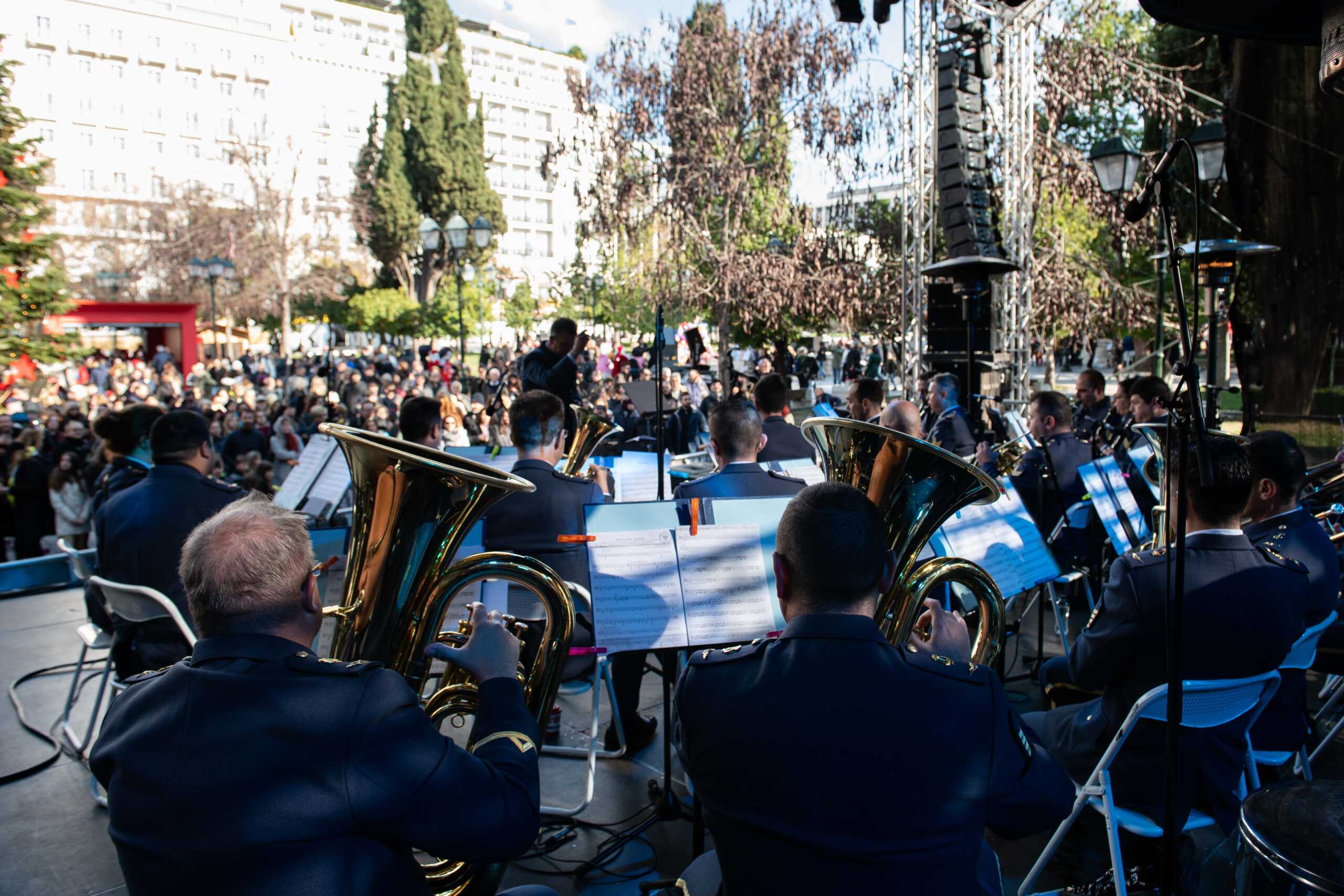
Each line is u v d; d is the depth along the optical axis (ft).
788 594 5.04
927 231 36.83
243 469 27.71
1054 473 13.61
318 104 211.00
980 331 31.63
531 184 254.68
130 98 182.29
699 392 49.06
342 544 15.60
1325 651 10.09
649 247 55.31
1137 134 51.01
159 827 4.11
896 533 7.50
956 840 4.43
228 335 115.14
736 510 8.37
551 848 9.50
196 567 4.52
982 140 31.55
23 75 170.50
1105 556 16.46
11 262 39.24
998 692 4.79
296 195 177.47
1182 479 6.07
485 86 243.81
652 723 12.03
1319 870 4.62
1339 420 18.57
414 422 11.76
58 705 13.88
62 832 10.18
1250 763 7.60
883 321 53.11
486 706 5.24
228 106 194.80
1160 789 7.30
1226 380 27.53
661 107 50.34
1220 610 7.07
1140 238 43.50
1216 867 8.54
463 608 9.63
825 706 4.55
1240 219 19.90
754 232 55.62
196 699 4.27
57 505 25.18
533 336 129.18
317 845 4.14
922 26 33.78
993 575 10.18
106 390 62.08
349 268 142.41
